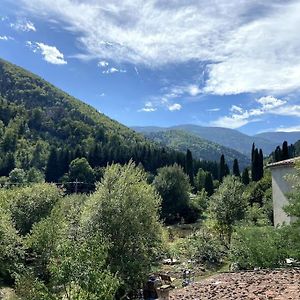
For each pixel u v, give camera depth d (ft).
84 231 91.09
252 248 65.77
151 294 89.15
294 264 59.57
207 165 430.61
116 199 92.79
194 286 37.04
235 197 146.00
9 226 103.30
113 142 561.84
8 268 98.37
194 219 267.39
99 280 43.68
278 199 101.30
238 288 32.45
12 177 342.44
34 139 530.68
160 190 264.72
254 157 275.18
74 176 360.89
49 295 43.52
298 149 356.79
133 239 92.32
